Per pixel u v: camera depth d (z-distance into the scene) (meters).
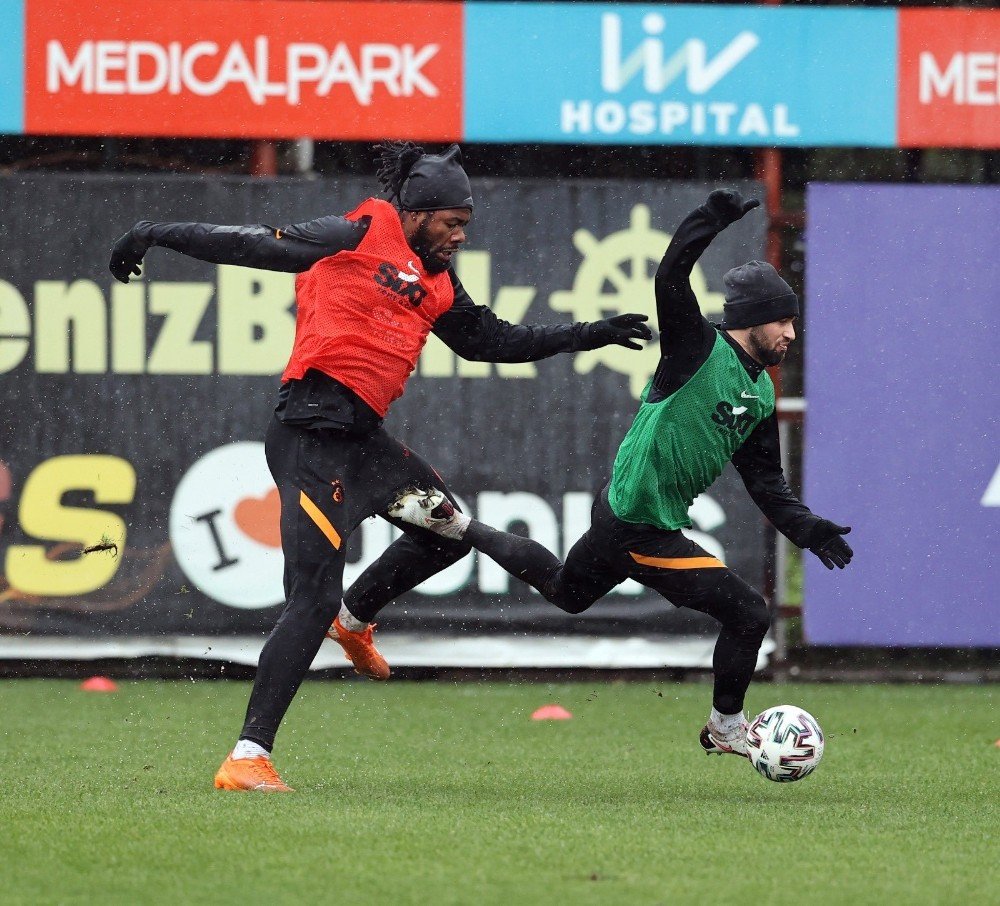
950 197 35.53
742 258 35.50
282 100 34.69
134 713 30.80
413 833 16.73
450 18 34.69
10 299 34.91
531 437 35.47
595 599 22.19
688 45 34.84
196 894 13.89
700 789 21.52
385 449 21.09
